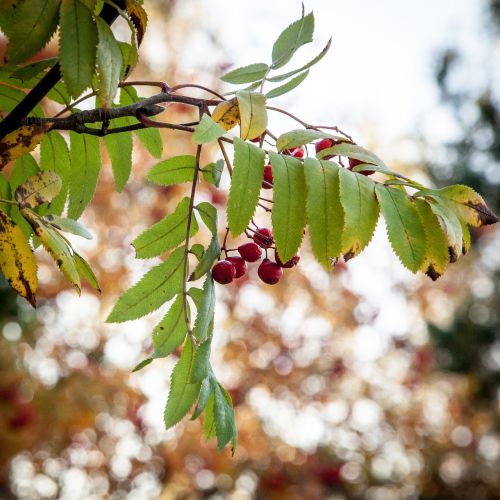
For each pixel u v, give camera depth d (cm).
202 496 964
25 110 165
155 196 799
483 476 1360
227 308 874
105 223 790
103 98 156
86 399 823
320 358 983
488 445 1400
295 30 199
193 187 183
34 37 151
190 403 180
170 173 193
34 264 169
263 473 1020
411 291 1031
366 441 1130
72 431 834
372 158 176
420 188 175
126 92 208
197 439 873
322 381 1006
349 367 1008
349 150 176
